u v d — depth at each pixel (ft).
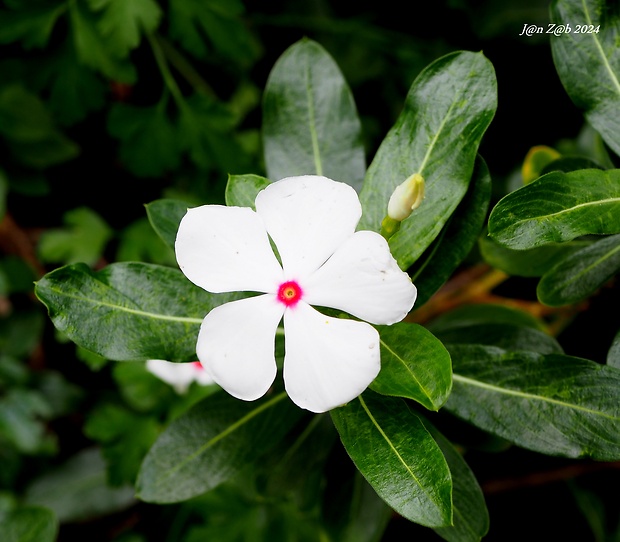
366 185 0.87
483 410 0.88
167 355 0.86
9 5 1.19
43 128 1.29
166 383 1.19
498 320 1.03
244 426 0.93
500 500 1.27
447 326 1.01
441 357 0.80
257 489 0.99
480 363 0.89
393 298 0.78
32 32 1.19
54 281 0.85
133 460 1.20
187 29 1.19
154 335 0.86
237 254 0.81
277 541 1.18
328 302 0.80
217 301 0.87
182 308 0.87
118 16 1.15
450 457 0.91
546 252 0.96
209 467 0.92
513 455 1.15
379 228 0.86
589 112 0.89
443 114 0.86
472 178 0.87
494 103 0.85
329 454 0.98
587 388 0.86
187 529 1.28
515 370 0.88
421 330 0.82
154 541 1.32
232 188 0.85
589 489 1.21
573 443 0.85
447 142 0.86
